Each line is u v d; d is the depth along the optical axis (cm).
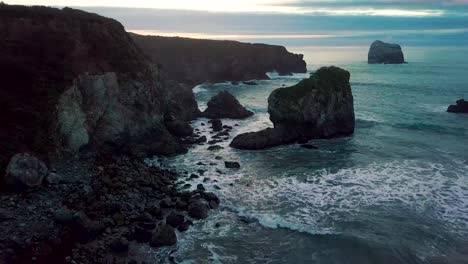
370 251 2264
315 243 2342
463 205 2809
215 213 2680
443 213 2697
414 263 2180
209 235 2411
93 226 2280
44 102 3161
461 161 3734
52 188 2688
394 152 3991
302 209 2722
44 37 3672
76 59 3672
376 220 2588
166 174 3319
